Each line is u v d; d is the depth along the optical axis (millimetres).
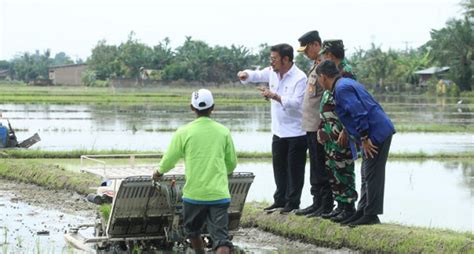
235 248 11805
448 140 33438
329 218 12180
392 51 120000
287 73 12562
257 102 66812
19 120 42781
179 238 11305
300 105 12445
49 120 43125
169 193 11086
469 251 10141
